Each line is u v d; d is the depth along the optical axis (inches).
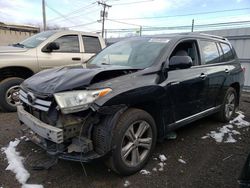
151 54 133.1
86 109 95.7
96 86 100.0
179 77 133.0
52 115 97.6
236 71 196.5
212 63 170.4
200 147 146.0
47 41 222.8
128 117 105.4
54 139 94.2
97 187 102.8
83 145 97.9
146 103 117.3
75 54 238.4
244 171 76.6
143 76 115.9
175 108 132.5
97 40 263.7
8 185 101.7
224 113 190.9
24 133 119.0
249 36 430.0
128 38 169.2
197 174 115.3
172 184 106.6
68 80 101.9
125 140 109.2
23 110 118.2
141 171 116.0
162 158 129.3
